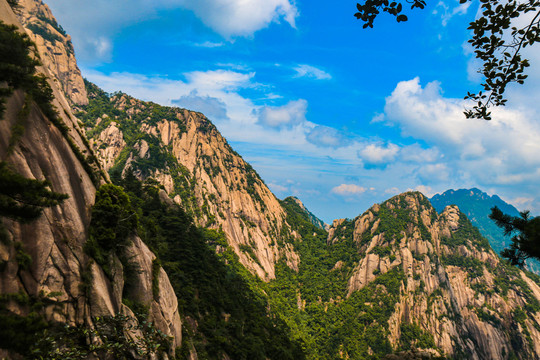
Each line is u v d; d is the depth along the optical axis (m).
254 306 105.44
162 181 195.00
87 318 25.77
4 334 16.12
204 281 74.81
